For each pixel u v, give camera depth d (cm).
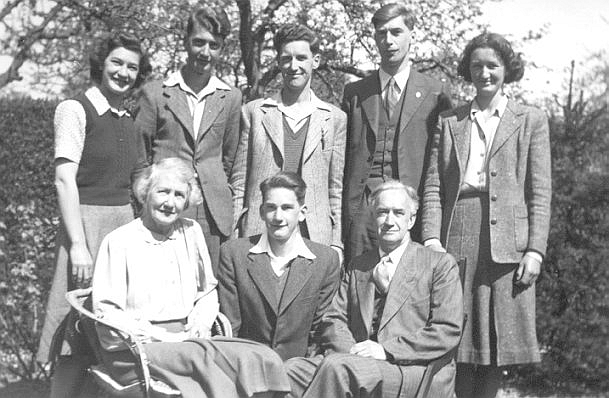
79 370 473
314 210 519
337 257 483
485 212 497
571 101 818
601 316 755
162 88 524
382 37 536
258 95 946
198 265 462
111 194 489
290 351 469
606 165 786
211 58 520
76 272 466
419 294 455
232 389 402
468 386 513
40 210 788
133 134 506
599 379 761
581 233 765
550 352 768
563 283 762
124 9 945
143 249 442
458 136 509
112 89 489
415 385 429
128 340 405
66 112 478
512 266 492
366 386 415
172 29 927
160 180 439
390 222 457
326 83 1021
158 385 406
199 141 520
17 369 760
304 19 980
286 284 466
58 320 476
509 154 496
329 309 471
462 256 500
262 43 1006
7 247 768
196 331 437
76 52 1125
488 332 493
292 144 525
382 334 450
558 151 789
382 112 541
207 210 519
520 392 772
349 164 549
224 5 907
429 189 519
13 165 786
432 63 1050
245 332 474
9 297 757
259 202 525
